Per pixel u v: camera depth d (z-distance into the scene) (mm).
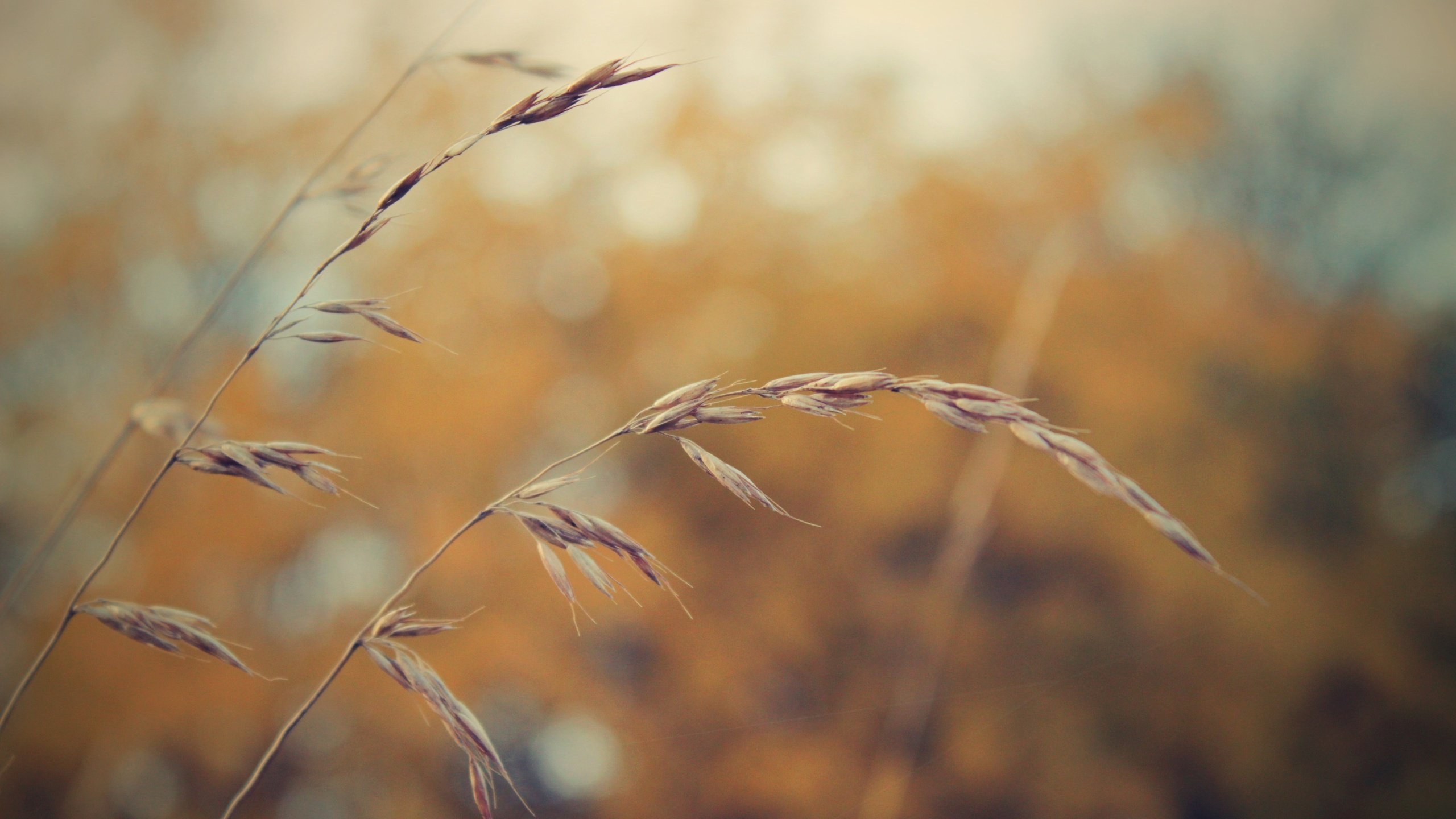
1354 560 8156
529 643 6340
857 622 6691
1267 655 7188
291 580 6750
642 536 6848
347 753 6348
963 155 8836
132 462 6379
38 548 1294
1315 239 10070
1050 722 6488
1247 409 8281
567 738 6609
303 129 7344
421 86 7230
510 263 7613
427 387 6891
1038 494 6855
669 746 6238
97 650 6098
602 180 8219
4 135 7730
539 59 1206
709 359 8062
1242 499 7566
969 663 6359
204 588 6508
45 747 5824
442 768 6312
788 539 6953
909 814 5637
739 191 8359
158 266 7660
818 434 7188
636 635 6852
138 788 6316
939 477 6840
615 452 7434
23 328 7379
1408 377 9070
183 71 7836
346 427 6762
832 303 8094
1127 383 7480
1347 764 7223
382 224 862
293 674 6336
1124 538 6992
